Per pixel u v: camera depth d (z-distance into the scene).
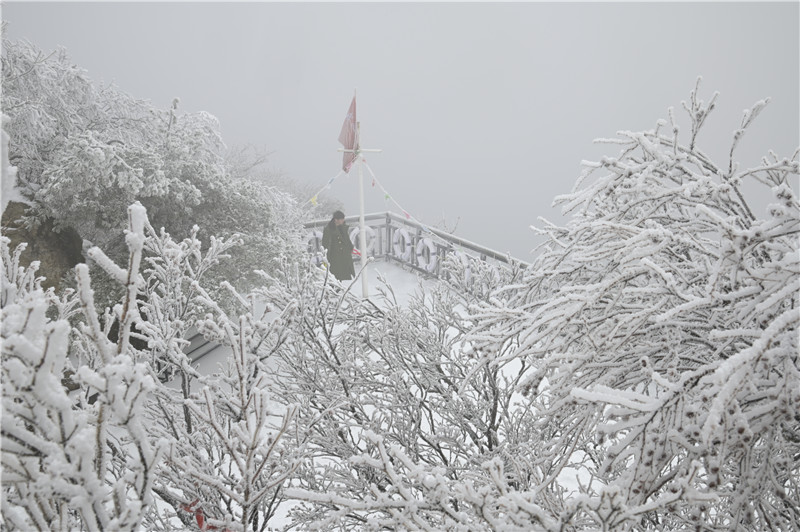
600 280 3.40
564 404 2.79
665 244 2.50
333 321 4.96
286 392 4.62
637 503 2.28
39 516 1.72
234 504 4.57
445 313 5.72
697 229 3.03
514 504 1.98
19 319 1.62
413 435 4.86
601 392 2.11
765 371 2.18
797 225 2.15
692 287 2.86
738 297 2.23
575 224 3.67
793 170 2.83
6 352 1.46
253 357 3.26
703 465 2.15
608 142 3.18
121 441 3.33
